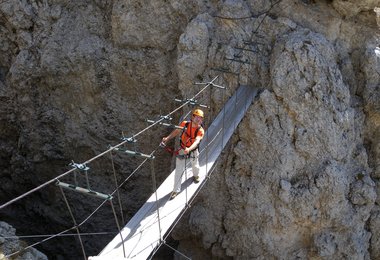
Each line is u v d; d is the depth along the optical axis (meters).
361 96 10.45
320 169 9.95
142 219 7.20
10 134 14.05
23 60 12.90
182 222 11.37
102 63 12.16
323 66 9.70
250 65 10.25
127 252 6.38
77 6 12.45
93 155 13.08
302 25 10.25
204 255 11.49
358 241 10.34
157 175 12.62
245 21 10.39
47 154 13.53
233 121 9.64
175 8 11.20
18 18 12.74
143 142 12.42
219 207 10.81
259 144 10.12
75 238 14.02
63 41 12.49
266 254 10.46
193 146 7.39
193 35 10.50
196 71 10.62
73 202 13.66
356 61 10.43
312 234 10.26
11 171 14.52
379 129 10.56
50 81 12.79
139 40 11.67
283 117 9.89
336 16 10.29
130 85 12.11
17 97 13.40
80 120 12.90
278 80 9.73
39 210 14.42
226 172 10.58
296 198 9.95
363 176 10.34
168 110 11.95
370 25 10.40
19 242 8.32
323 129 9.80
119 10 11.64
